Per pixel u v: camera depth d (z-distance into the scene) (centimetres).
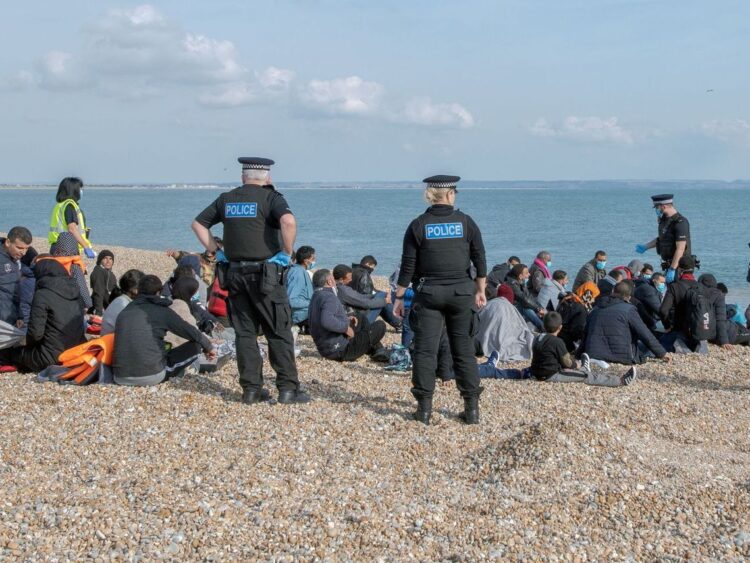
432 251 686
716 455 669
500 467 598
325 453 616
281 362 734
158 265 3030
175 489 532
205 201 18275
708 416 785
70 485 542
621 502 535
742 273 3519
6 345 842
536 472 579
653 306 1225
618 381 905
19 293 935
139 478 552
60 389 766
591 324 1060
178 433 647
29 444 617
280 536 470
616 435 664
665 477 589
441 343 872
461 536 480
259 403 733
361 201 19912
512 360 1104
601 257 1602
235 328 729
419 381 699
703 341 1166
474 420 706
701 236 6122
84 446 616
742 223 8244
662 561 461
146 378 776
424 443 651
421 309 695
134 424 667
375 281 2334
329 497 530
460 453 635
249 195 696
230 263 712
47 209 11531
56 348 836
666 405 811
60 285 840
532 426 656
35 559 435
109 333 852
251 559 443
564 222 8700
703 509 531
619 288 1054
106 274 1337
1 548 446
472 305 695
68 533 467
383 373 943
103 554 444
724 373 1014
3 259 919
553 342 918
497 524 498
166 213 10588
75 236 1077
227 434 648
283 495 531
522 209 13500
